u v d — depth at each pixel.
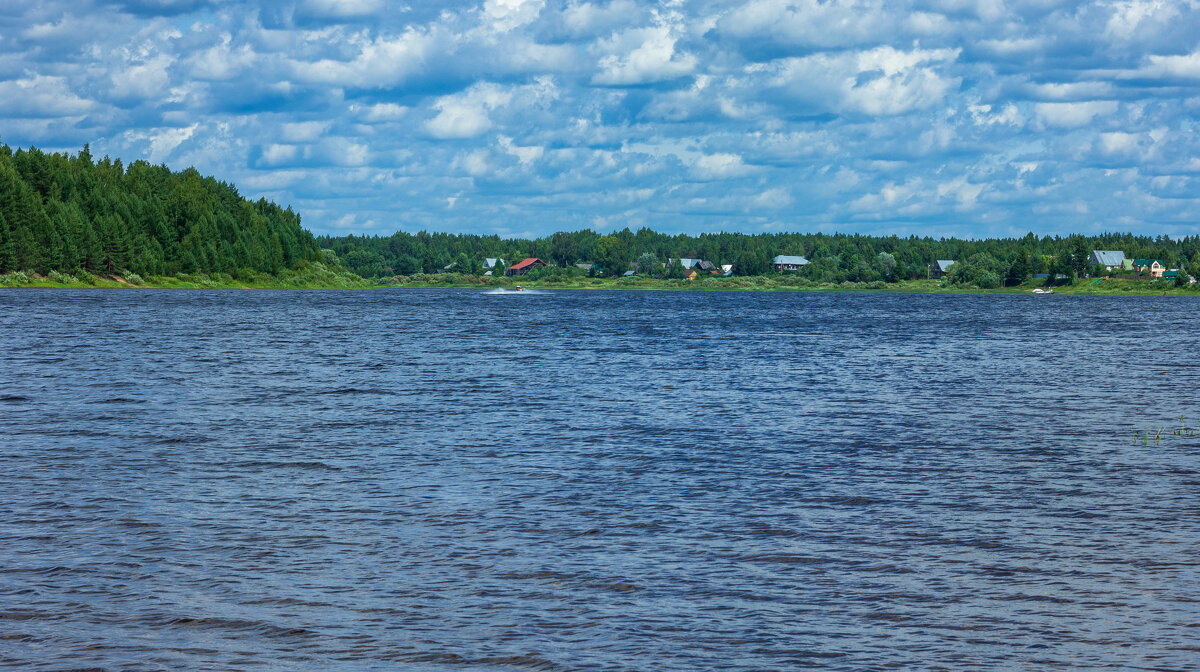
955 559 22.11
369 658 16.78
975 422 42.31
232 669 16.33
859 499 27.61
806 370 66.06
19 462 31.70
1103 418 43.78
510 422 41.69
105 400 47.28
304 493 27.81
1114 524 25.05
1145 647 17.44
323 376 59.84
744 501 27.28
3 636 17.47
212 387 53.25
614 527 24.50
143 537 23.19
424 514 25.56
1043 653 17.19
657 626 18.20
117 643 17.23
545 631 17.92
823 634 17.92
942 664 16.75
